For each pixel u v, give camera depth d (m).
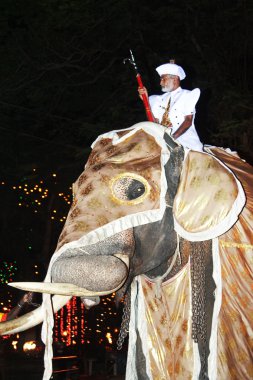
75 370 14.78
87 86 14.96
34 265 22.73
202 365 5.36
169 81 6.02
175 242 5.43
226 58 12.81
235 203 5.20
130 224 5.12
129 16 13.40
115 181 5.25
